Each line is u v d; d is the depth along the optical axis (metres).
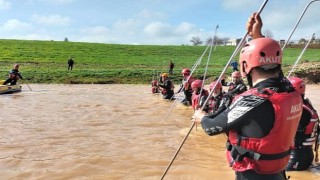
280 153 3.12
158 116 13.35
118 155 7.89
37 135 9.85
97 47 80.50
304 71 37.81
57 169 6.95
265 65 3.14
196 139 9.44
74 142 9.08
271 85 3.12
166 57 71.81
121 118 12.84
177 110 14.97
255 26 3.68
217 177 6.48
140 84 35.41
